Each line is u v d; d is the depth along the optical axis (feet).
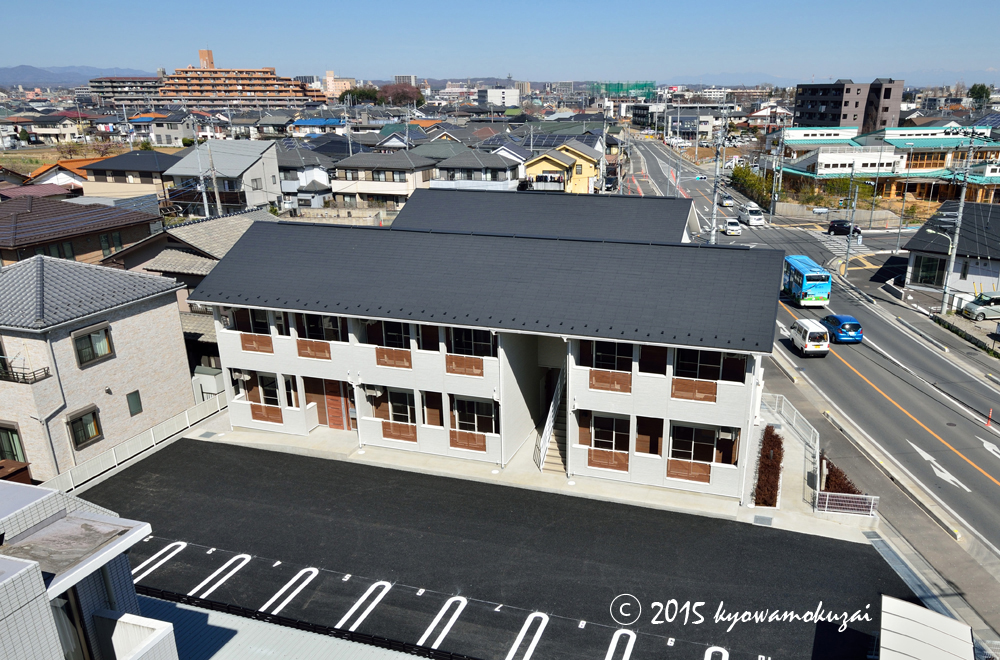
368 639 57.57
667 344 72.54
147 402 98.89
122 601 44.39
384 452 91.56
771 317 73.10
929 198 304.30
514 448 89.25
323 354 90.79
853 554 69.05
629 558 68.95
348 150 358.84
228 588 65.72
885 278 190.70
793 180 325.21
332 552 71.10
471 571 67.56
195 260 129.49
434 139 406.21
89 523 42.73
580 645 57.77
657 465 79.61
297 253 97.81
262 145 268.41
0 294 87.45
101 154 431.02
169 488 84.64
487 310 81.51
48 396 84.17
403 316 82.84
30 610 34.76
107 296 92.53
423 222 123.85
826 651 56.65
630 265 84.38
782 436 95.30
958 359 129.59
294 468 89.04
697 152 485.56
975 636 57.77
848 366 126.31
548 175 289.53
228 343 95.71
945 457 91.35
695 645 57.57
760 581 65.16
